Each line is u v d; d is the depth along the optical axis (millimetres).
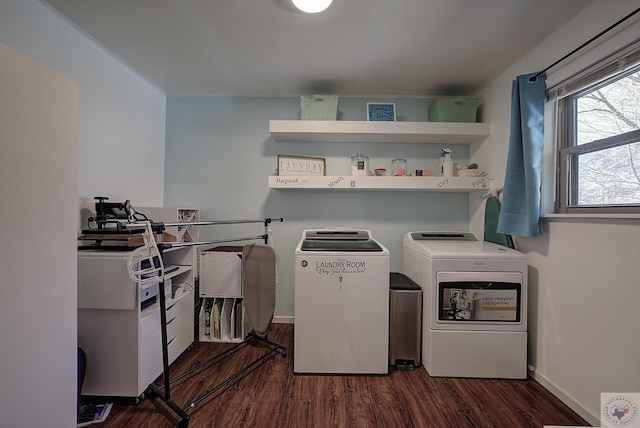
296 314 1798
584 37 1431
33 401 925
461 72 2145
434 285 1784
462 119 2320
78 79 1678
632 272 1210
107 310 1491
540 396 1602
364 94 2551
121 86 2037
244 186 2637
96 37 1741
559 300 1583
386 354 1803
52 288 983
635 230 1200
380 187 2301
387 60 1983
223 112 2627
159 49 1875
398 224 2635
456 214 2631
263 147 2629
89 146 1769
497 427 1385
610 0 1295
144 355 1551
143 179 2311
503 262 1755
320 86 2404
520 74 1925
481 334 1764
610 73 1312
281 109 2619
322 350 1799
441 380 1760
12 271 863
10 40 1324
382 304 1804
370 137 2426
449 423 1408
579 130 1558
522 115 1694
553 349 1619
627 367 1229
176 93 2580
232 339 2234
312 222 2635
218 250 2363
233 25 1615
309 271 1793
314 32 1673
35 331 931
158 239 1497
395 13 1494
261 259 2049
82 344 1490
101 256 1449
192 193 2637
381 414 1467
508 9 1459
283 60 1998
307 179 2305
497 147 2180
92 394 1500
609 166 1394
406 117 2600
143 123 2301
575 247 1484
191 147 2635
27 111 894
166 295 1817
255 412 1471
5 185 841
